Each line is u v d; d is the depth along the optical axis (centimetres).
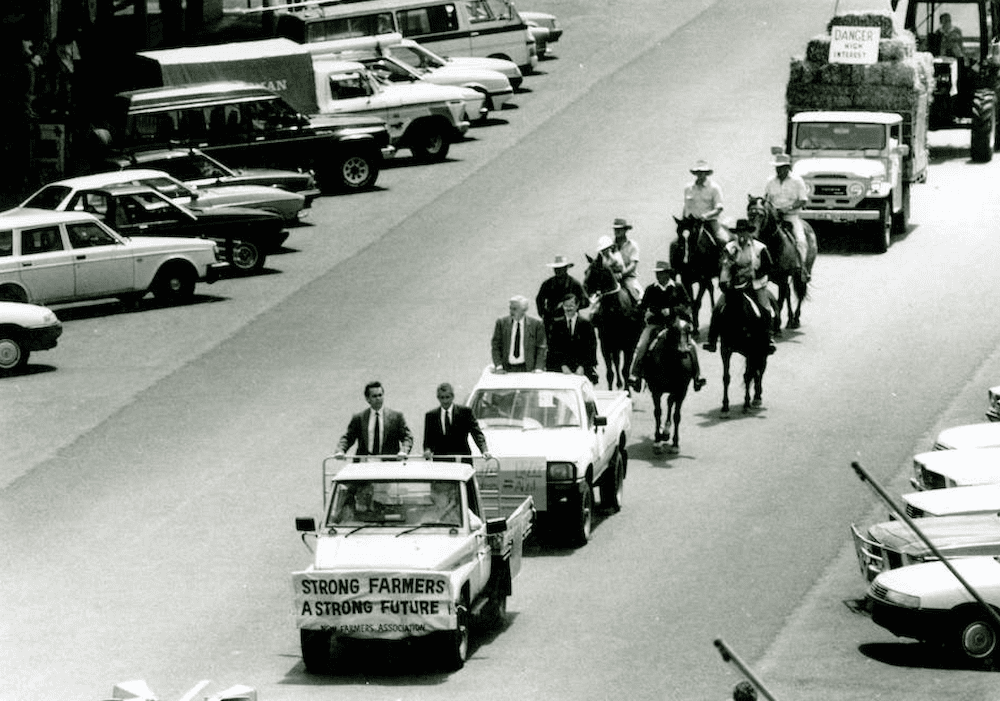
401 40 9575
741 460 4994
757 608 3850
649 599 3919
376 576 3409
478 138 9394
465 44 10244
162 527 4466
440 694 3322
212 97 8044
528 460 4206
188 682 3438
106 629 3784
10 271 6438
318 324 6419
